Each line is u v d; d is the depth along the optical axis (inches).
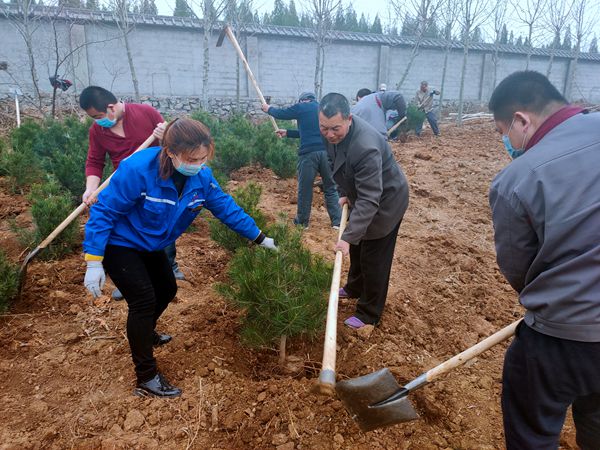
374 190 121.4
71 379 119.3
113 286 161.5
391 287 175.8
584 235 71.0
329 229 232.8
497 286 190.1
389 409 94.0
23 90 574.6
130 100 631.2
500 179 79.4
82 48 605.9
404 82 852.0
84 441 100.1
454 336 152.3
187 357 127.0
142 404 110.4
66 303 150.9
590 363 74.0
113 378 119.9
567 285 72.5
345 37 772.6
